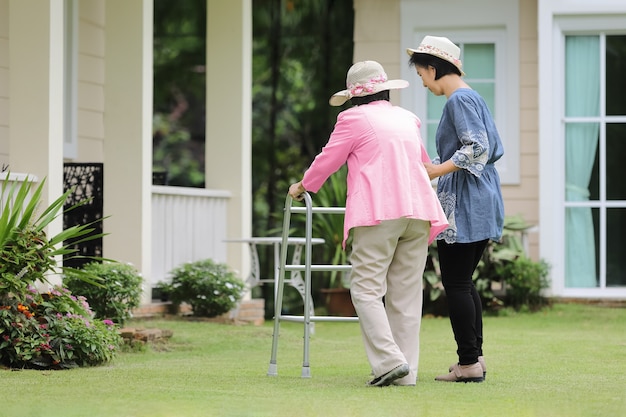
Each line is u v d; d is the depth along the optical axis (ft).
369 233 29.43
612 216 63.62
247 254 58.90
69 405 25.82
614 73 63.72
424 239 29.99
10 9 42.09
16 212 35.91
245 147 58.70
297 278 52.03
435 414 24.84
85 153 58.08
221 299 51.85
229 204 58.65
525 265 60.64
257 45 98.22
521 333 49.19
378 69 30.73
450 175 30.73
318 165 30.19
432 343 44.60
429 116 68.08
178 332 45.65
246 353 41.04
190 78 103.81
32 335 34.37
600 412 25.39
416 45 68.13
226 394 27.71
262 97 99.60
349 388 28.96
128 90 50.49
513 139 66.95
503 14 67.31
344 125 30.01
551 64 63.36
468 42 67.82
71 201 51.11
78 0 57.31
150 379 31.09
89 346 34.78
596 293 63.26
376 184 29.40
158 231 53.57
